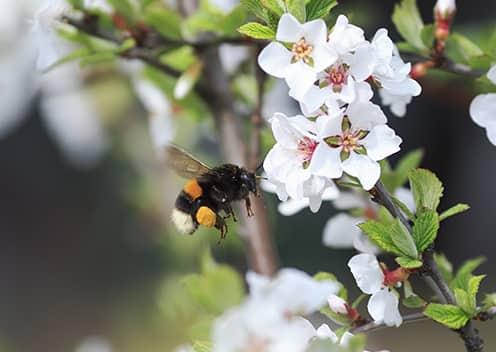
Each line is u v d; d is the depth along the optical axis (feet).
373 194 2.04
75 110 3.55
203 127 2.96
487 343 4.92
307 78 1.98
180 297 2.82
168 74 2.54
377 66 2.01
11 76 3.17
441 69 2.33
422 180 2.06
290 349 1.83
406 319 2.08
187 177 2.30
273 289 1.84
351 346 1.88
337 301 2.11
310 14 2.04
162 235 3.76
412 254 2.04
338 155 2.00
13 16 3.04
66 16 2.45
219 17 2.44
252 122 2.57
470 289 2.06
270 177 2.01
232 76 2.70
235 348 1.83
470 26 2.92
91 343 2.83
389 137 2.00
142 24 2.49
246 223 2.56
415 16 2.34
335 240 2.42
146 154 3.74
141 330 5.37
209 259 2.39
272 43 2.00
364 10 2.92
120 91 3.44
